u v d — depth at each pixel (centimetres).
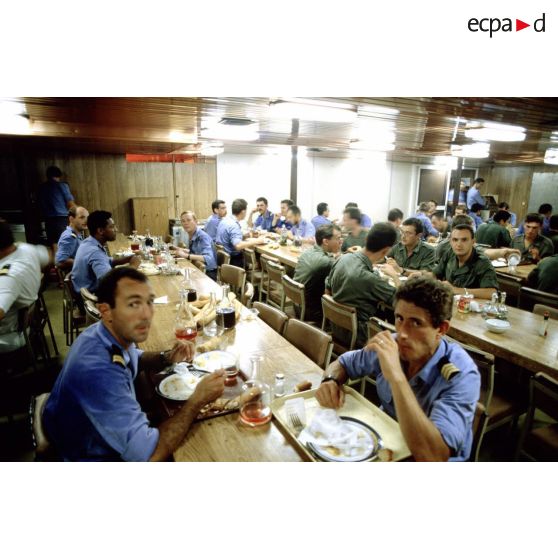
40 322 312
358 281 270
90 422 128
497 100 294
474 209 794
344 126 428
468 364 130
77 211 431
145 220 796
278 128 446
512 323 256
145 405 205
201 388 137
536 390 169
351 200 952
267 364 184
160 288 318
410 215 1031
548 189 995
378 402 289
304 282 357
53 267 613
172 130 451
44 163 728
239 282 374
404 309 125
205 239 470
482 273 321
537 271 384
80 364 128
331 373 159
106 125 412
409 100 294
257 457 122
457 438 112
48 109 325
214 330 226
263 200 726
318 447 124
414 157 920
